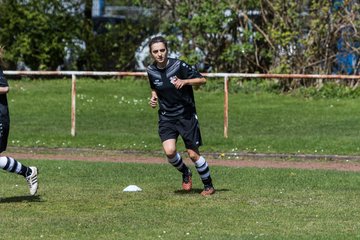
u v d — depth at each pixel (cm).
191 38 6394
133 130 4691
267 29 6134
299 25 6012
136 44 6988
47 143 4241
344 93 5850
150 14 6825
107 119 5078
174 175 3178
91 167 3425
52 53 7012
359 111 5300
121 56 7006
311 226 2125
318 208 2389
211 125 4844
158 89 2544
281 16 6034
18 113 5253
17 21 6894
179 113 2562
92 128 4744
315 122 4922
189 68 2536
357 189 2800
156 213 2298
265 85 6081
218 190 2758
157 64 2533
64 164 3522
